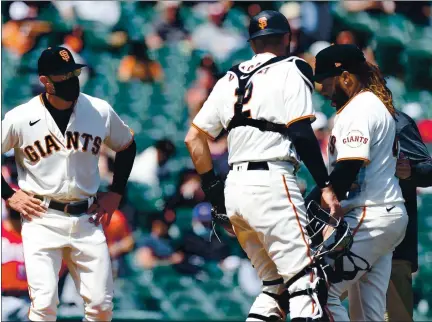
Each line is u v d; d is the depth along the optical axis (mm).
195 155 19281
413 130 19984
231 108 18297
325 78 18547
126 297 30703
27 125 18781
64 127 18875
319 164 17438
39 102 18969
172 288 30938
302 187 32375
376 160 18109
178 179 32594
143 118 33812
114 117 19703
